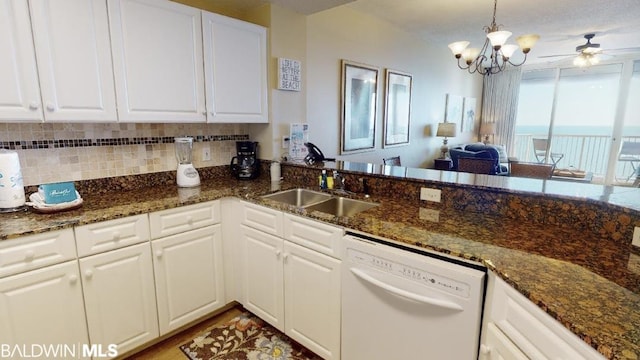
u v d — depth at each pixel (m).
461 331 1.18
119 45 1.80
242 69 2.35
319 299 1.70
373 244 1.42
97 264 1.63
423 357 1.31
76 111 1.69
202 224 2.04
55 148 1.90
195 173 2.32
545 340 0.86
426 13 3.71
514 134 7.20
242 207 2.09
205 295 2.12
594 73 6.29
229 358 1.88
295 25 2.62
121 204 1.83
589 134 6.51
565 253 1.18
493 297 1.09
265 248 1.97
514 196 1.58
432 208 1.79
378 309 1.43
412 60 4.66
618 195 1.44
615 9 3.54
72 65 1.66
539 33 4.49
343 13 3.43
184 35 2.04
